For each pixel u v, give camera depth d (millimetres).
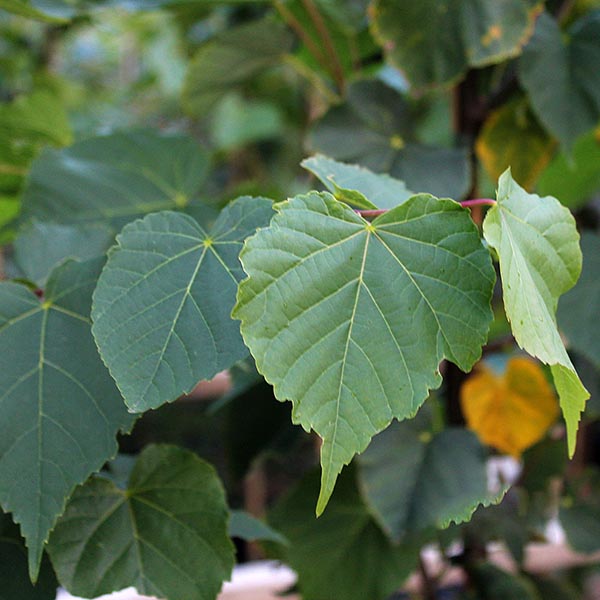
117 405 588
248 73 966
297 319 546
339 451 547
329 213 557
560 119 793
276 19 900
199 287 576
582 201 979
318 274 550
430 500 768
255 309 542
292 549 812
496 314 964
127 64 2488
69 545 627
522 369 886
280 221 549
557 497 1007
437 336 559
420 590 969
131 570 634
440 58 773
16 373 587
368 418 549
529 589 881
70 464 580
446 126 1296
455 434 792
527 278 574
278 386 542
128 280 573
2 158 831
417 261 561
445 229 564
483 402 901
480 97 878
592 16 809
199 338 569
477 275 564
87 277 608
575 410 569
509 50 767
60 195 769
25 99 814
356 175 642
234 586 1116
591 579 1210
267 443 896
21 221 762
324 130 810
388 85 826
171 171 800
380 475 777
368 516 813
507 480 1019
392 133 817
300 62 932
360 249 557
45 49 1776
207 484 645
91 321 600
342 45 952
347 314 552
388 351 553
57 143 853
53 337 597
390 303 556
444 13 768
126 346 565
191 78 943
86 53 2531
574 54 800
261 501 1391
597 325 786
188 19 1259
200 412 1616
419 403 554
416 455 784
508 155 865
